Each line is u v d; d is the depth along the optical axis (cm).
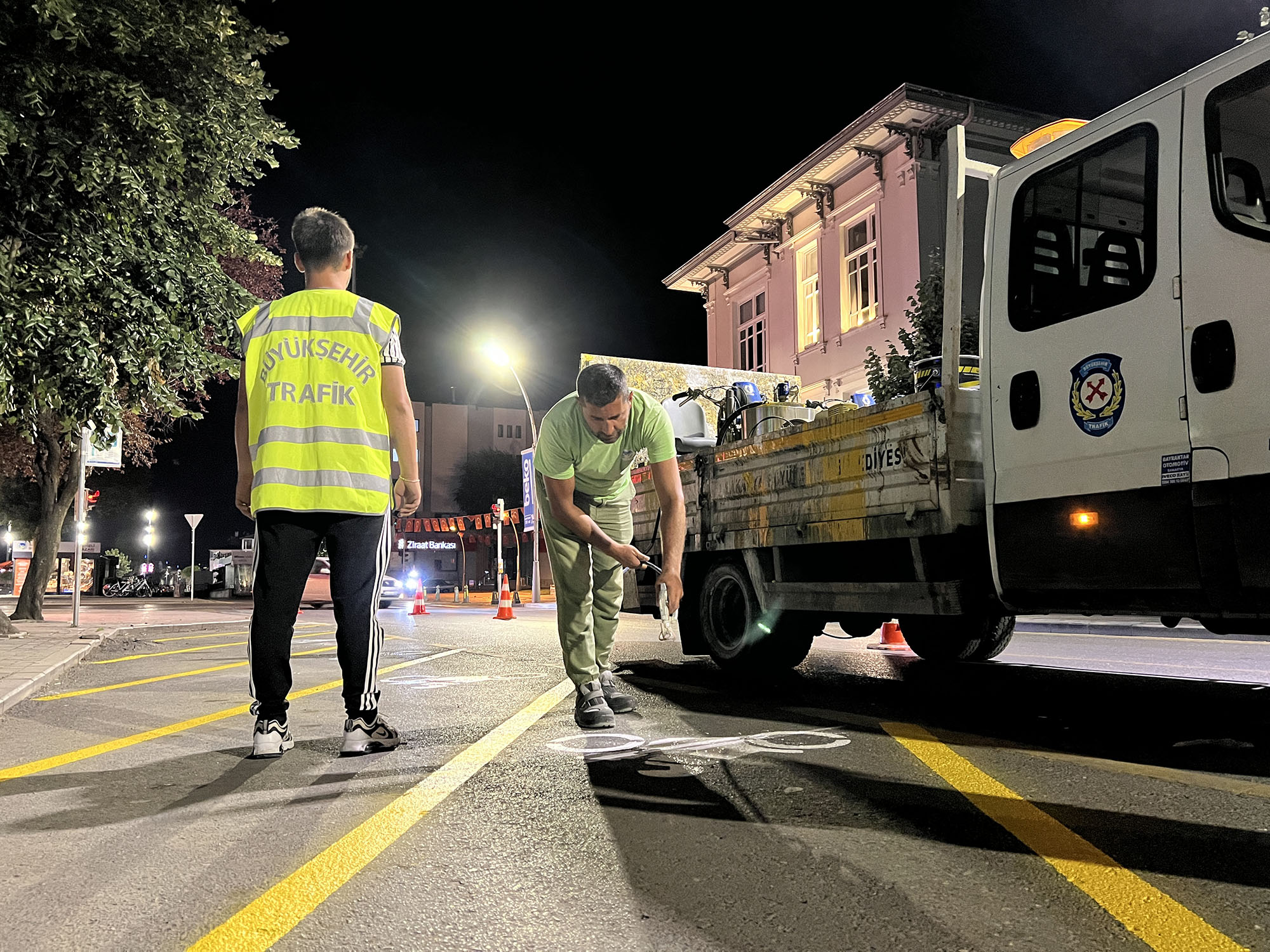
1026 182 443
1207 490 349
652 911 206
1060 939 188
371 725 379
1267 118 349
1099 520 388
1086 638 1034
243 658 877
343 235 383
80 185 788
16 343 788
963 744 387
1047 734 411
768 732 420
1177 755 365
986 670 683
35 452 1834
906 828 266
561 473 403
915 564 483
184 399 1156
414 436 382
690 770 341
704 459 670
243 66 974
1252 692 541
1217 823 268
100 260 823
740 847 249
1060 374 410
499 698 544
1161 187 377
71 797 310
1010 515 429
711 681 620
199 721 474
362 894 218
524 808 291
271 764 360
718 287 2538
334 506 361
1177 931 191
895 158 1870
